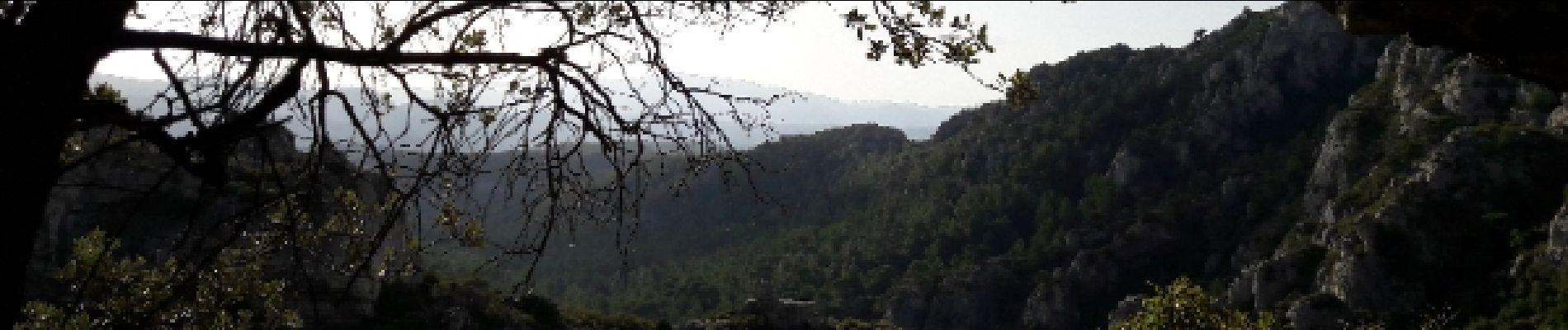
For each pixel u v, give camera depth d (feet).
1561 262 215.51
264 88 15.52
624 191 18.47
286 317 26.02
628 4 18.33
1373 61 437.58
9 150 12.84
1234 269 345.10
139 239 77.56
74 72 13.56
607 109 17.80
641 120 18.02
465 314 169.78
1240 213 385.09
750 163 19.31
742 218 593.83
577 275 542.57
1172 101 495.41
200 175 15.69
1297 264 291.58
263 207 17.83
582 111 17.81
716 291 506.89
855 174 647.15
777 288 496.64
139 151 20.33
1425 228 260.21
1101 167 489.67
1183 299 78.43
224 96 14.76
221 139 14.89
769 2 18.71
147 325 22.44
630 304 490.90
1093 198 447.42
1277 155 406.21
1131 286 370.12
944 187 545.44
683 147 18.53
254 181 17.38
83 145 20.13
